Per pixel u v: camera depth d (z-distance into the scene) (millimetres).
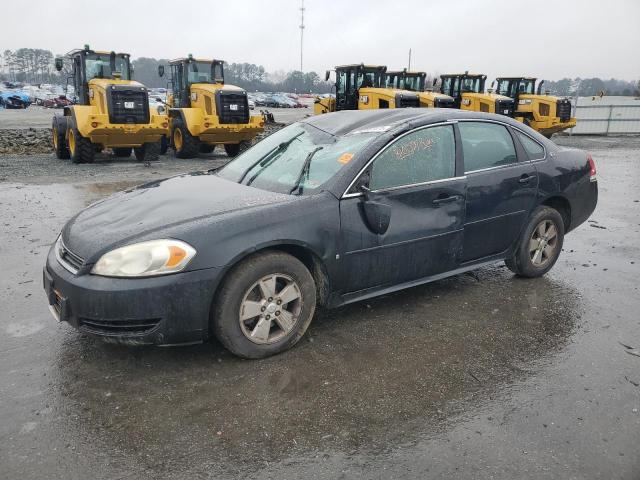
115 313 2906
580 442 2543
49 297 3283
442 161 3961
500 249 4457
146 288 2896
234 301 3115
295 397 2904
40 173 11180
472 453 2463
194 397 2889
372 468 2365
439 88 22500
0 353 3344
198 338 3113
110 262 2945
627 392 2979
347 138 3924
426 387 3021
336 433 2605
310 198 3416
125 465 2369
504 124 4449
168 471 2334
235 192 3689
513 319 3959
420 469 2357
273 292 3256
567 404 2859
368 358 3350
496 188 4234
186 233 3025
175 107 15852
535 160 4574
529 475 2318
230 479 2289
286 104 59094
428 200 3844
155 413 2744
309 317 3449
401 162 3758
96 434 2576
